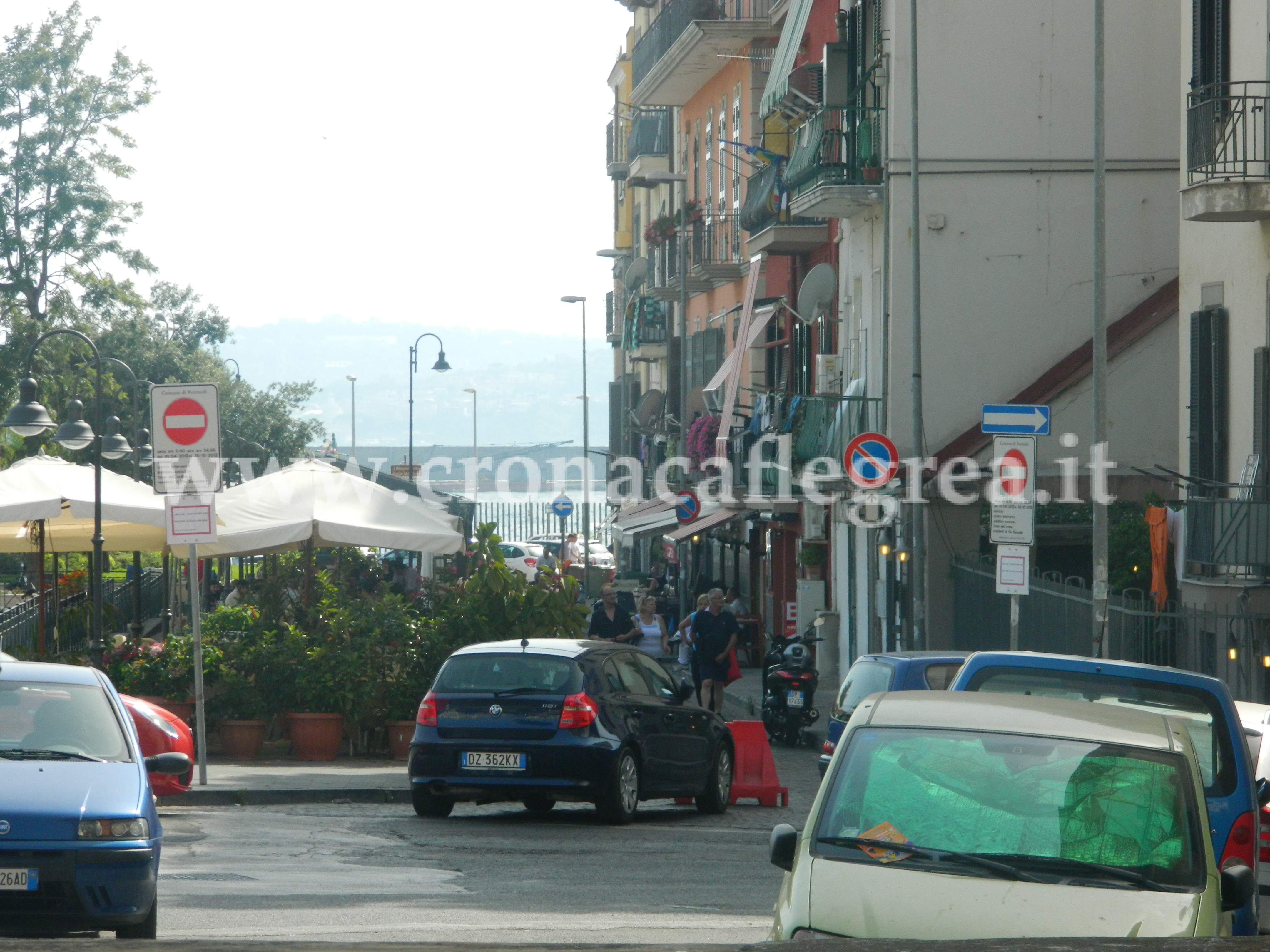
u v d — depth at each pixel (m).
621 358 136.25
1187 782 13.20
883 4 54.22
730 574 92.19
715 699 50.62
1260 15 37.50
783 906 12.40
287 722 40.66
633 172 111.94
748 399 80.50
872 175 54.50
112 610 53.03
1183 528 38.69
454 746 29.81
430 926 18.56
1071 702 14.60
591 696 29.91
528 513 115.25
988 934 11.58
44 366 110.69
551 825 30.30
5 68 114.81
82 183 115.88
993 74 52.44
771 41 85.38
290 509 44.81
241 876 22.77
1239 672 34.75
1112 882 12.22
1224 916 12.45
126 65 118.19
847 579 63.62
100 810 16.98
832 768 13.65
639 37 127.38
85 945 12.19
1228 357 40.00
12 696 19.27
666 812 34.12
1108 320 52.97
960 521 51.38
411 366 137.75
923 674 30.81
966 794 13.07
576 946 11.80
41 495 45.31
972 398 52.22
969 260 52.31
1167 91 53.16
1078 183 52.47
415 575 77.81
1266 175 36.75
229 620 41.94
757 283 81.69
